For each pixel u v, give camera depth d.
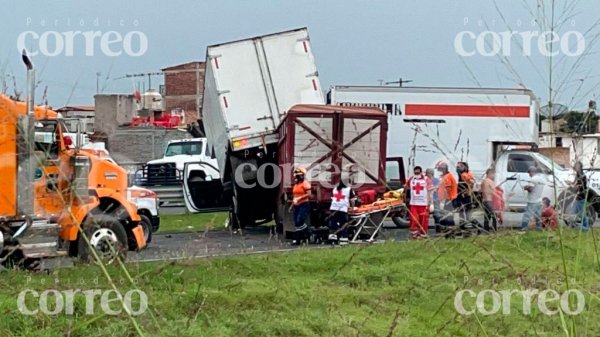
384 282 11.77
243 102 22.70
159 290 10.06
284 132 20.39
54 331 8.38
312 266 12.88
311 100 22.80
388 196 19.34
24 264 12.29
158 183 30.02
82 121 13.59
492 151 25.97
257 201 23.08
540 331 8.19
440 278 10.78
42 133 13.33
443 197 9.44
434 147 7.71
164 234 22.48
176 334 8.12
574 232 6.11
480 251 7.57
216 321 9.12
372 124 19.95
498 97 18.33
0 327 8.54
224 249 16.25
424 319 9.62
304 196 19.02
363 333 9.22
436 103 26.12
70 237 12.19
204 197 25.09
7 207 12.14
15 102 6.65
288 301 10.51
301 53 22.88
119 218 14.45
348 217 17.78
